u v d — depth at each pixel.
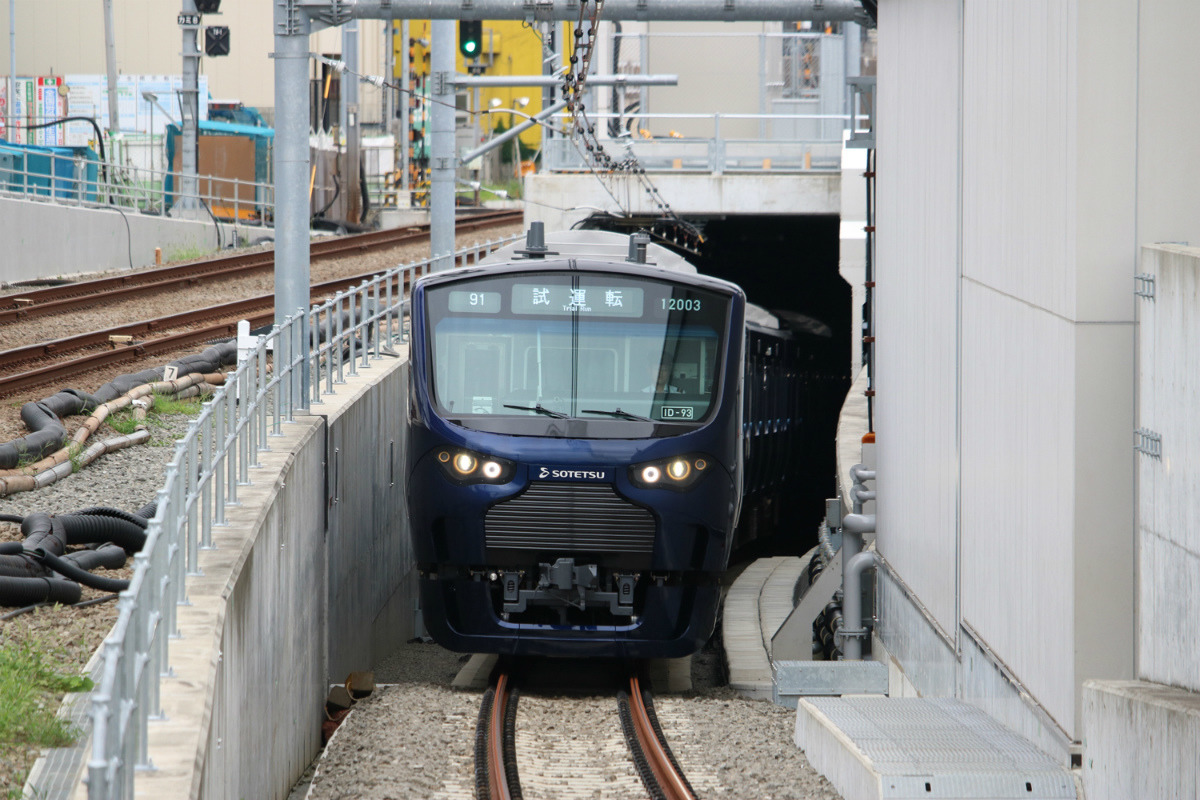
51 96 143.88
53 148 104.31
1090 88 19.16
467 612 33.00
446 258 55.22
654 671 37.31
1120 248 19.22
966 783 19.73
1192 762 15.31
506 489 32.31
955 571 26.34
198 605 20.02
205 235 93.19
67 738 17.25
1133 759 17.11
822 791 23.19
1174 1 19.06
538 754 26.94
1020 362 22.08
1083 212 19.23
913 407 30.47
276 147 37.91
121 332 54.22
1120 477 19.31
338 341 40.66
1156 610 18.09
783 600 46.56
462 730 28.41
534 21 38.19
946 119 27.23
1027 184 21.62
